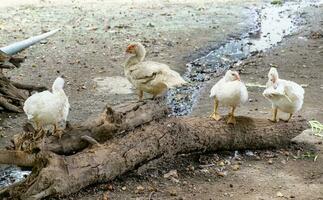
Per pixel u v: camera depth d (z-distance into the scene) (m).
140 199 7.64
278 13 15.20
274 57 11.49
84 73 10.70
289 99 8.24
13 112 9.38
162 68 8.47
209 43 12.18
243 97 8.19
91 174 7.64
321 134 8.78
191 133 8.17
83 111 9.44
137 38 12.35
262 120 8.46
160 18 14.13
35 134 7.86
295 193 7.77
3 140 8.73
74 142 7.85
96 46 11.92
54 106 7.85
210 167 8.16
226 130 8.29
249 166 8.19
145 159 7.96
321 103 9.61
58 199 7.51
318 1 17.20
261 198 7.69
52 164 7.49
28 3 15.90
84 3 16.11
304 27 13.52
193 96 10.03
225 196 7.73
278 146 8.49
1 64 9.45
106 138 7.92
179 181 7.93
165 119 8.20
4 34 12.46
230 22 13.84
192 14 14.64
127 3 16.14
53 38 12.32
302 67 10.98
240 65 11.15
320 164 8.23
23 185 7.48
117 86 10.23
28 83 10.27
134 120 8.02
